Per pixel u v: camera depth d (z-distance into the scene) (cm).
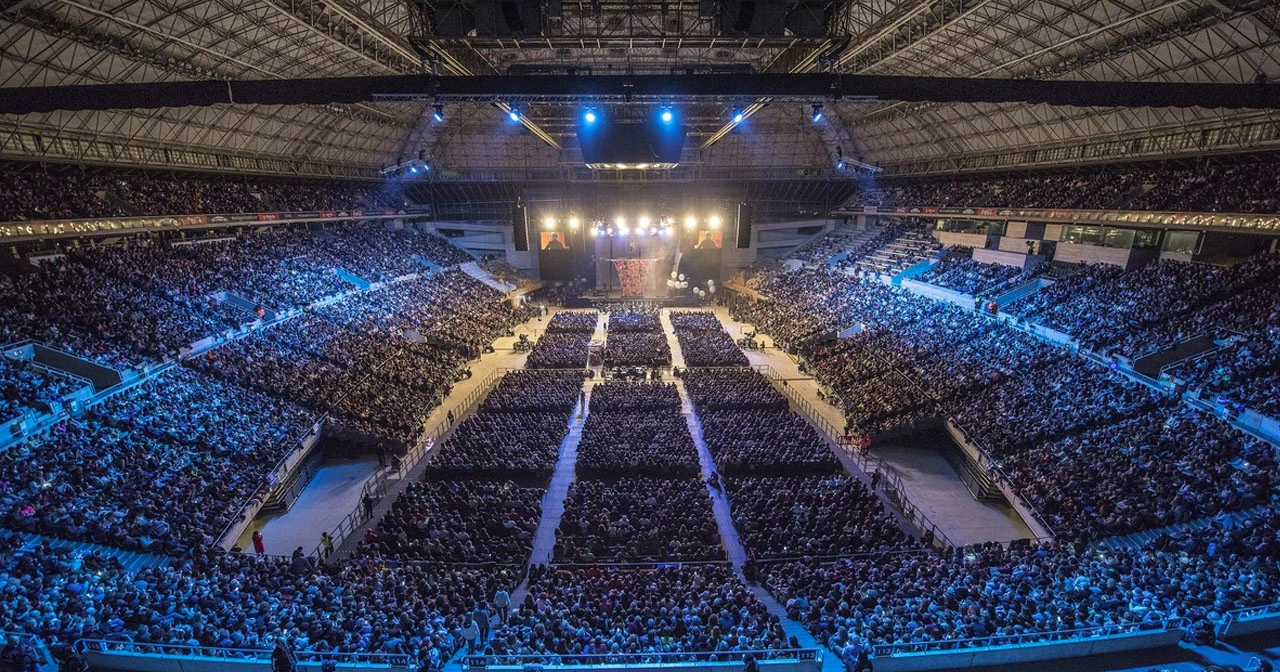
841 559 2100
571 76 1576
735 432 3259
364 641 1434
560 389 4172
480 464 2909
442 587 1822
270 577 1862
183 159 4753
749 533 2283
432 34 1677
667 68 4888
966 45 3981
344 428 3400
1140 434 2609
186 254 4659
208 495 2414
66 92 1628
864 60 4281
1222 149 3712
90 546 1919
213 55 3494
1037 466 2678
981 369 3762
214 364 3469
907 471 3212
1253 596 1505
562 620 1542
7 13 2500
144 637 1388
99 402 2706
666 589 1819
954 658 1348
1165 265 4028
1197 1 2577
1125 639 1380
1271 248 3694
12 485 2030
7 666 1196
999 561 1991
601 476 2909
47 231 3556
